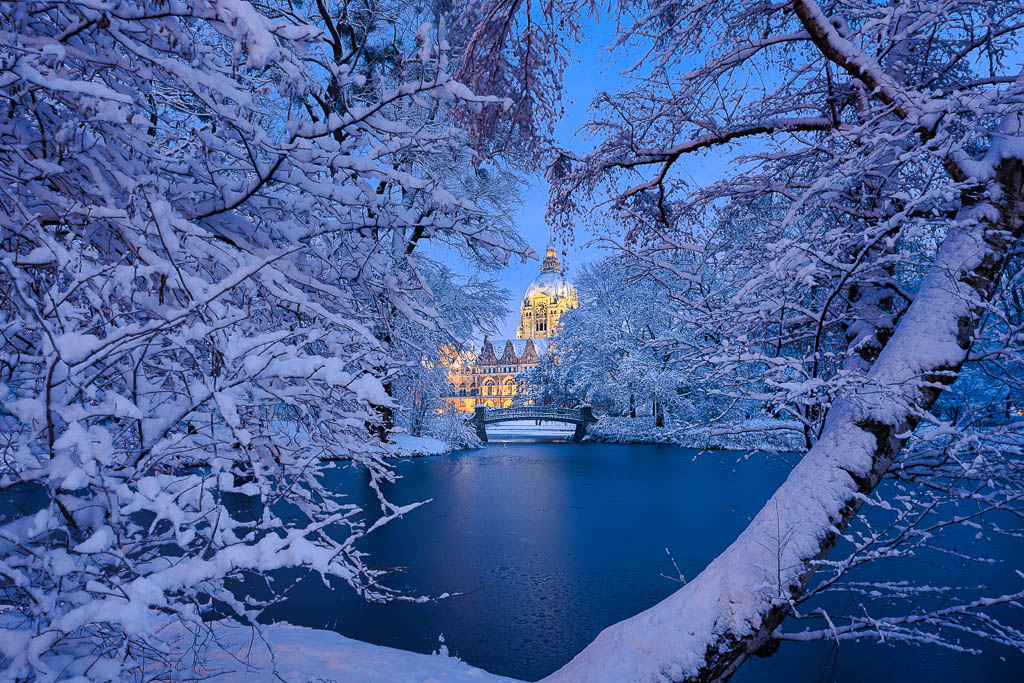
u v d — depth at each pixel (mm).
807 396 3389
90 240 2639
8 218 2234
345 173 3082
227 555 1629
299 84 2170
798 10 3867
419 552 10789
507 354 108438
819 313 3924
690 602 3174
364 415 2916
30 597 1670
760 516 3398
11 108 2436
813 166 4668
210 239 3016
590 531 12398
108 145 2656
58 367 1672
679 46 4742
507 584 9031
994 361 3420
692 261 4828
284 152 2402
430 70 2379
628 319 31156
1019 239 3572
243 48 1973
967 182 3232
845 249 3633
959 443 3008
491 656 6598
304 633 5844
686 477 19797
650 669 2998
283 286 2459
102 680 1876
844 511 3211
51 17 2330
